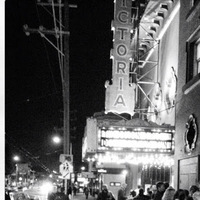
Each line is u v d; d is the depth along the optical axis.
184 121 15.95
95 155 17.20
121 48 20.70
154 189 14.34
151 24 25.84
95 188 52.69
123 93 20.17
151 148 16.98
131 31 21.05
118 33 20.94
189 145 14.95
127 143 16.80
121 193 16.59
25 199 19.33
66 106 15.87
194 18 15.29
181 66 17.12
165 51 23.50
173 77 20.59
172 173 18.97
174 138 17.16
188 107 15.50
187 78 16.00
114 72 20.38
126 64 20.53
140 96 32.22
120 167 37.56
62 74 16.20
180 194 8.59
